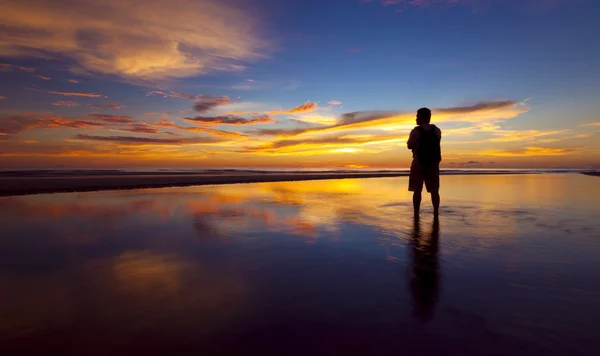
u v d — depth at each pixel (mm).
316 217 4715
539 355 1346
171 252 2893
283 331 1544
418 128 4789
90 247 3053
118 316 1688
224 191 8992
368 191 9156
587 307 1783
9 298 1918
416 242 3236
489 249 2961
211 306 1812
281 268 2463
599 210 5293
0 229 3857
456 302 1861
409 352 1373
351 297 1937
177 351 1382
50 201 6520
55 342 1447
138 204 6094
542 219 4469
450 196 7508
